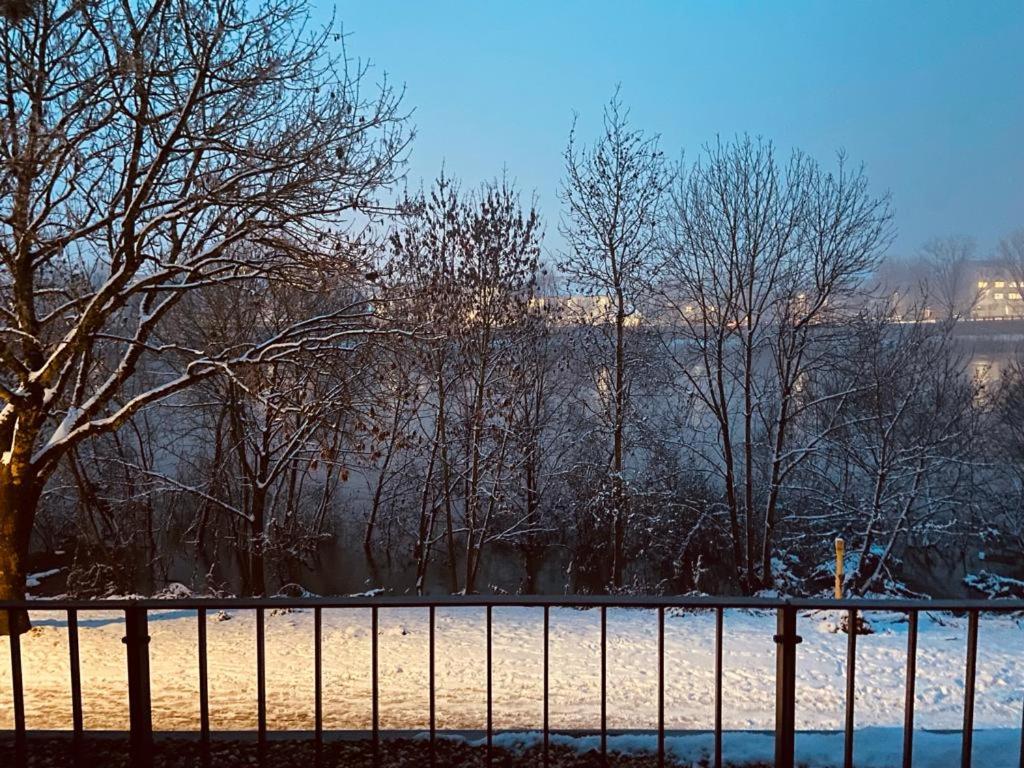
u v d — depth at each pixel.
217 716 7.30
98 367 14.89
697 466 22.30
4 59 9.66
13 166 9.20
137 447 22.55
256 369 12.40
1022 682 9.66
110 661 10.02
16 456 11.38
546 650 3.48
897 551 22.22
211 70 10.34
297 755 3.97
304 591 19.70
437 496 20.58
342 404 13.58
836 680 9.48
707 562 21.83
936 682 9.55
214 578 19.95
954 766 3.72
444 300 18.36
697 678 9.51
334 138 11.04
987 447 22.59
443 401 19.34
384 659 10.35
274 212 10.92
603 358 21.84
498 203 19.69
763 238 20.81
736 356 22.41
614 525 19.81
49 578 19.38
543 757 3.76
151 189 11.05
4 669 9.70
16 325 11.54
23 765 3.38
